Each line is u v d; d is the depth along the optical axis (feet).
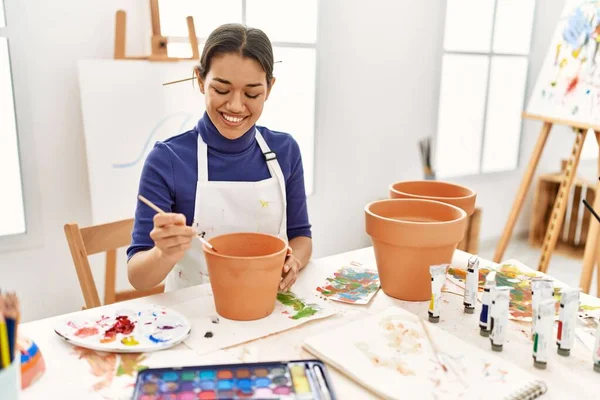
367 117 8.37
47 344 2.60
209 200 3.62
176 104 6.31
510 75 10.10
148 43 6.35
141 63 6.00
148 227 3.44
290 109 7.64
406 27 8.36
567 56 6.89
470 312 3.03
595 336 2.66
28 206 5.98
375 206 3.33
